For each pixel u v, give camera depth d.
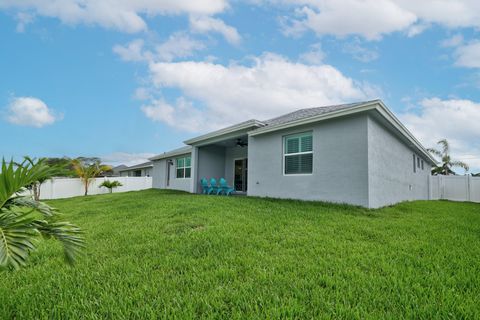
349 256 3.45
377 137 8.29
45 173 2.07
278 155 9.87
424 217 6.73
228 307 2.24
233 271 2.97
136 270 3.10
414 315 2.07
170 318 2.08
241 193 13.93
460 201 14.83
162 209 7.47
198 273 2.97
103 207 9.44
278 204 8.05
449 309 2.16
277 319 2.04
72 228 2.24
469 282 2.64
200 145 14.13
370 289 2.52
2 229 1.67
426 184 16.41
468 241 4.30
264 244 4.02
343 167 7.95
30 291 2.62
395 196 9.94
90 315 2.13
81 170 20.36
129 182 22.91
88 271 3.12
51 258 3.73
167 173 19.28
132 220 6.30
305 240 4.22
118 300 2.38
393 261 3.26
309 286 2.61
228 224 5.32
